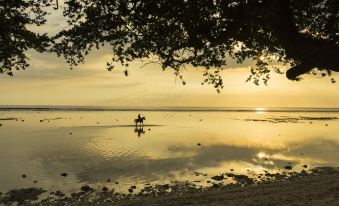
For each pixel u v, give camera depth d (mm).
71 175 28578
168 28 7387
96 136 59906
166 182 26625
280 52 8469
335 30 6809
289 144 51781
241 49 9125
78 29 7719
